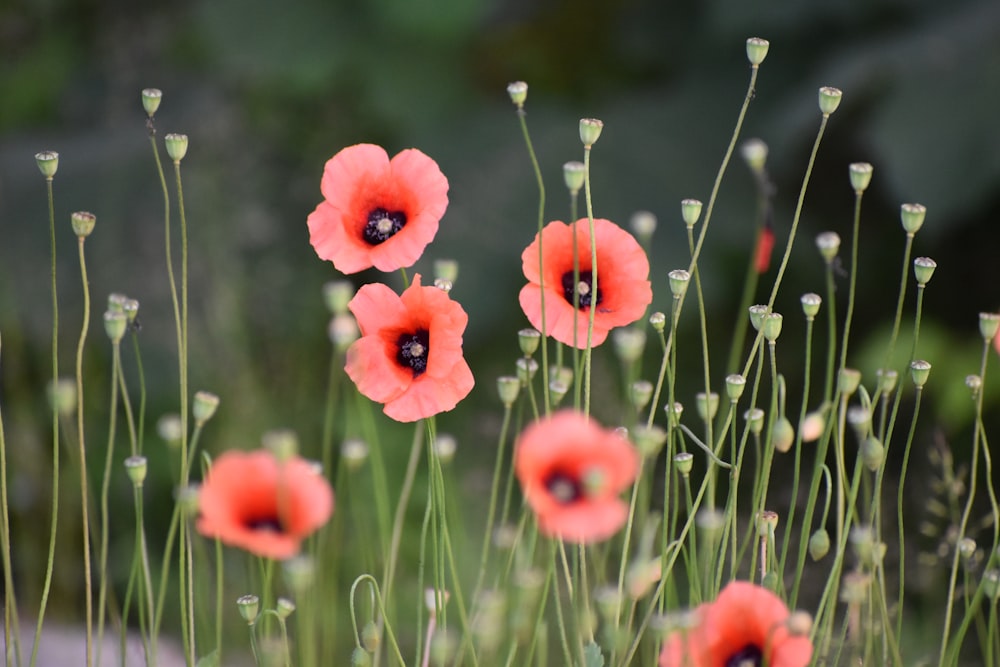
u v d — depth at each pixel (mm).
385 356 1913
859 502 2375
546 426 1802
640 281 1940
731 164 3475
